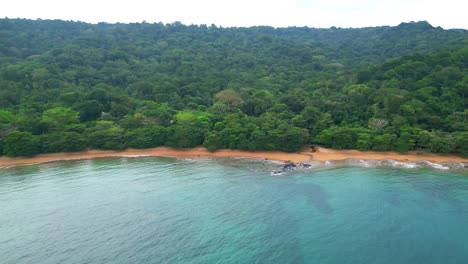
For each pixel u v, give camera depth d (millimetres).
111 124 112812
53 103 125312
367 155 90125
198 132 106375
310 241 46094
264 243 45875
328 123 105125
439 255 41812
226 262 41656
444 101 102875
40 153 99250
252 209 57094
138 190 67938
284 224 51219
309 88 150000
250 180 72875
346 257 42094
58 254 44531
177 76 177750
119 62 197000
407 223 50125
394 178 70812
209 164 88938
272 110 121938
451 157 84688
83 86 151375
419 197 59688
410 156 87125
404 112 98438
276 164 86750
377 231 48188
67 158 98062
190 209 57656
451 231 47375
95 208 58938
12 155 93938
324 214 54219
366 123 102688
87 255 44125
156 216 55125
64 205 60656
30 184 73250
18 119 105625
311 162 86562
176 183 71938
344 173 75938
